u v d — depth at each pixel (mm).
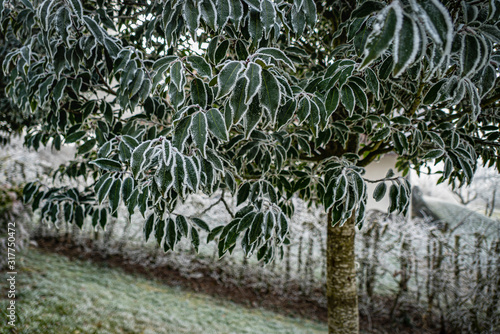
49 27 1064
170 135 1161
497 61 856
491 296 3197
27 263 3709
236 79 747
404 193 1062
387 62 922
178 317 3273
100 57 1214
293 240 4387
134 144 1051
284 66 1469
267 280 4234
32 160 4785
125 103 1145
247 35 1141
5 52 2021
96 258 4480
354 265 1886
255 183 1283
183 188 822
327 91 942
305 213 4336
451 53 759
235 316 3566
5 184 3873
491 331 3088
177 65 938
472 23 753
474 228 4141
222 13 874
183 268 4387
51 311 2770
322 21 1946
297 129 1544
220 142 1231
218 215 4695
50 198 1523
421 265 3818
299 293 4191
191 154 961
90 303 3105
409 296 3904
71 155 5859
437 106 1446
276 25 1080
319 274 4504
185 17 870
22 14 1298
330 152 1779
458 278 3494
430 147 1507
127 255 4605
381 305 3873
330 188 1067
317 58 1874
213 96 1018
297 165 2184
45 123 1702
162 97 1271
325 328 3611
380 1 832
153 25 1299
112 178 987
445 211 5402
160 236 1123
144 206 929
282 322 3607
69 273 3791
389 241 4234
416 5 555
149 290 3865
